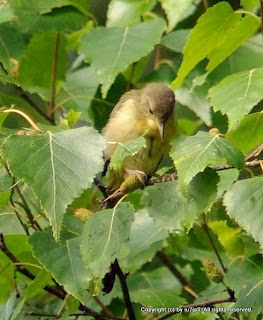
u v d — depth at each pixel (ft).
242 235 34.01
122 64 36.45
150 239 36.35
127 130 39.55
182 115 47.78
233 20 33.45
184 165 26.68
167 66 43.09
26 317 33.68
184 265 41.47
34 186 26.21
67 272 29.14
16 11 42.06
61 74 43.55
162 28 37.70
